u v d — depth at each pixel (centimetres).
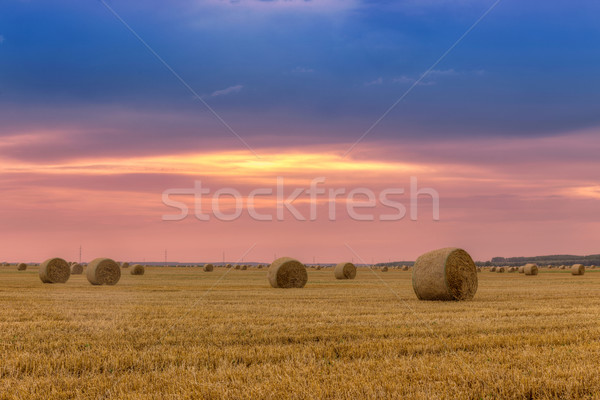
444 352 1058
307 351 1053
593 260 16975
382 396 741
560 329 1359
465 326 1392
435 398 730
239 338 1216
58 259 3941
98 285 3647
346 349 1084
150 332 1306
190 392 769
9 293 2678
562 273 7112
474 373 864
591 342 1159
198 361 983
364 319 1551
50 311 1777
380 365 934
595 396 745
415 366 924
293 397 744
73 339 1212
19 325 1432
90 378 870
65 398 766
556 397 745
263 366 929
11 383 845
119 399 751
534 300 2272
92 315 1667
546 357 991
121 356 1016
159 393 774
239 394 761
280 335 1246
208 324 1446
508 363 943
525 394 767
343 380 822
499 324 1433
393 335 1255
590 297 2433
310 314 1681
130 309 1845
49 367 936
